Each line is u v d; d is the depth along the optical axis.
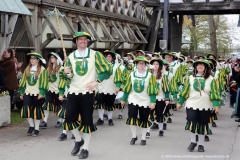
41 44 13.02
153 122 9.78
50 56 9.41
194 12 23.16
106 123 10.42
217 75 9.47
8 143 7.76
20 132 8.80
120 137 8.66
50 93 9.36
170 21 23.12
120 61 10.93
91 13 15.89
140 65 7.78
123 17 19.27
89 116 6.70
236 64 14.09
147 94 7.79
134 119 7.88
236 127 10.49
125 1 19.67
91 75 6.66
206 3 21.20
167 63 9.66
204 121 7.45
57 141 8.02
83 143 7.03
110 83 10.06
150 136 8.97
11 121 9.89
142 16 22.84
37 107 8.38
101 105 10.03
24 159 6.65
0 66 10.16
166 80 8.88
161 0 22.36
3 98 9.15
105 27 16.95
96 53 6.73
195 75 7.60
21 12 10.27
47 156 6.86
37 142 7.90
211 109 7.50
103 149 7.52
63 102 8.73
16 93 11.01
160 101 8.90
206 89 7.42
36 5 12.62
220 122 11.27
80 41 6.63
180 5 21.64
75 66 6.63
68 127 6.71
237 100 10.73
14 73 10.28
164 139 8.67
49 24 12.86
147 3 22.41
